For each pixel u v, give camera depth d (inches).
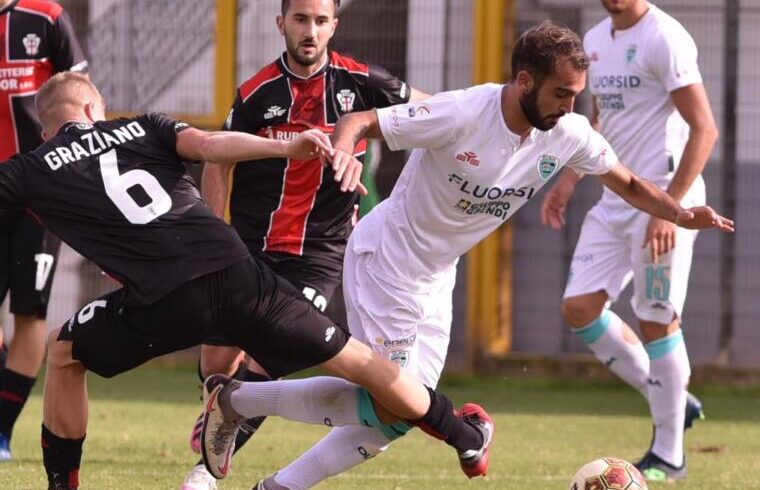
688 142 856.9
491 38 1514.5
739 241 1491.1
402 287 678.5
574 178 959.0
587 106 1455.5
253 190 800.3
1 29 941.8
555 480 847.1
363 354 638.5
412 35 1534.2
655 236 831.1
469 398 1439.5
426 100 633.6
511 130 629.6
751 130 1470.2
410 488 792.9
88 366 649.0
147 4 1571.1
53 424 671.1
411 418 645.9
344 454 674.8
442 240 674.2
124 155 632.4
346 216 809.5
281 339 628.1
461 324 1569.9
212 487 724.0
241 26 1552.7
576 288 952.9
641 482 697.6
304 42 781.9
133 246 618.2
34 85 948.0
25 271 917.8
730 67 1469.0
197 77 1562.5
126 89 1577.3
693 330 1518.2
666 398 879.7
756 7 1459.2
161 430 1111.0
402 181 687.1
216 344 776.9
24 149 951.6
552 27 612.1
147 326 621.9
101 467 866.8
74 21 1581.0
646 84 895.1
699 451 1051.9
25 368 921.5
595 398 1465.3
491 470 893.8
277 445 1027.9
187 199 632.4
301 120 800.3
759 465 960.9
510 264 1552.7
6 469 840.3
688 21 1475.1
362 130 622.2
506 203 660.1
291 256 797.2
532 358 1550.2
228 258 622.2
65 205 622.8
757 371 1510.8
